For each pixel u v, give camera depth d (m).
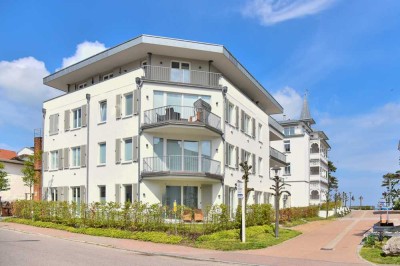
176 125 26.86
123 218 22.66
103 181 29.88
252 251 16.89
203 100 28.62
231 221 22.95
